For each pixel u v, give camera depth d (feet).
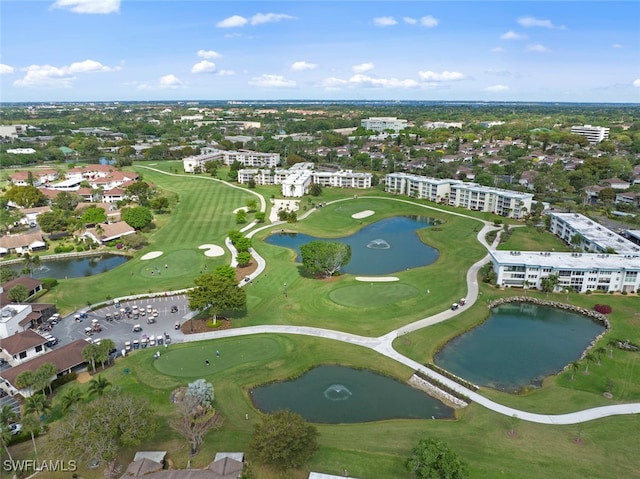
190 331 358.84
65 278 470.80
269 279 458.91
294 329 361.10
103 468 220.64
